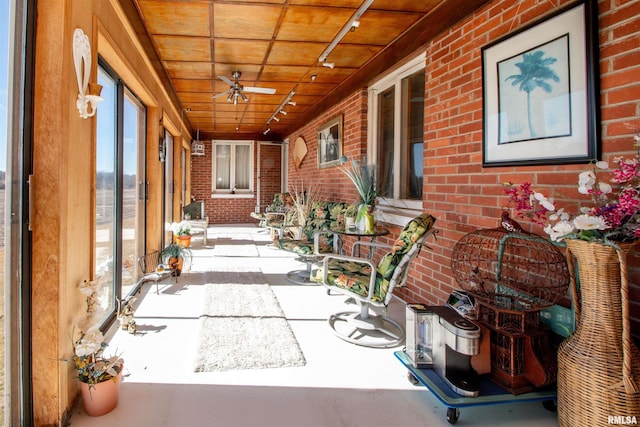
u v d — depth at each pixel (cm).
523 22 220
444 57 292
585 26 180
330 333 276
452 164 283
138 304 329
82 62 188
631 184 157
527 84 213
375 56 407
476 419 180
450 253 285
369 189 331
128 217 345
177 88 535
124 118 325
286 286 396
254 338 260
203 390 199
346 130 499
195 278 418
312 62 425
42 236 160
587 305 157
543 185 205
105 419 174
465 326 186
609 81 172
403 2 288
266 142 978
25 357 157
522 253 219
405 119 379
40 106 159
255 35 349
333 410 185
